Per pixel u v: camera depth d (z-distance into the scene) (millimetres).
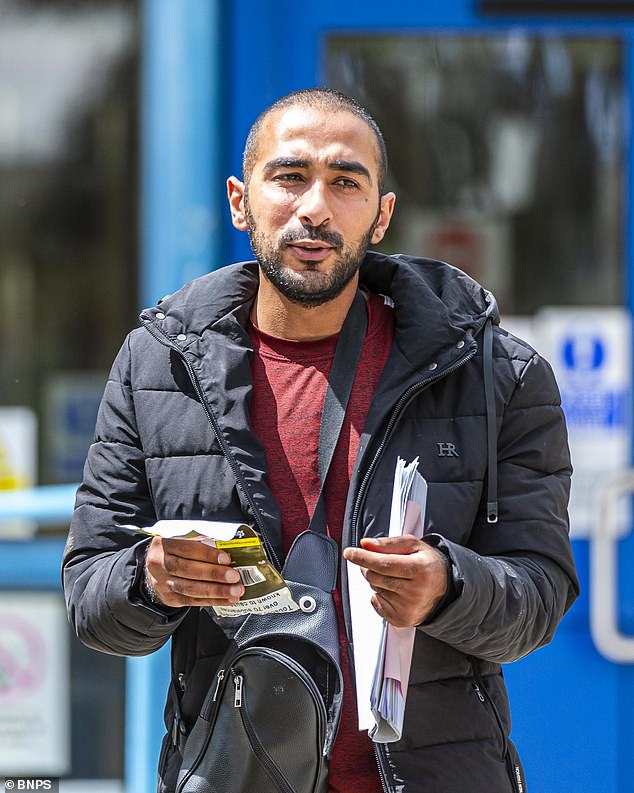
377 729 4102
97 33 7883
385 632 4129
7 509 8070
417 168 8062
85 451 8094
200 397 4621
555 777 8039
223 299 4848
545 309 8109
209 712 4445
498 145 8062
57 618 8203
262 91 7891
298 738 4359
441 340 4625
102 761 8203
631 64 8062
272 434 4633
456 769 4391
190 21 7828
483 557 4344
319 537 4453
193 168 7879
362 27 7988
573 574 4676
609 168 8102
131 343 4910
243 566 4062
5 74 7891
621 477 7840
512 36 8047
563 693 8047
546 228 8094
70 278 7984
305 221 4457
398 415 4551
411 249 8078
